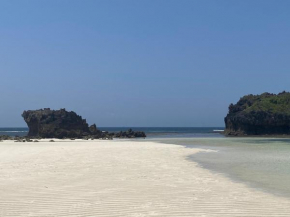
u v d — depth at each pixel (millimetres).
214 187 14891
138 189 14164
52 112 82875
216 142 59625
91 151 34188
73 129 81938
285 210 11023
